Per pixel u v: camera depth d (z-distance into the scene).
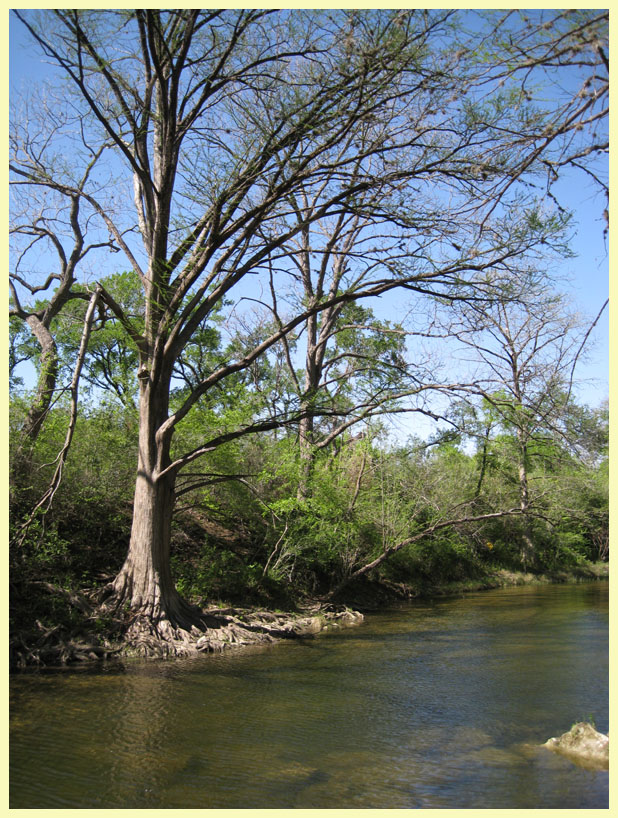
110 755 7.79
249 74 14.49
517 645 15.88
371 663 13.76
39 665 12.46
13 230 19.48
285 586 21.25
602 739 8.12
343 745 8.34
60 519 17.16
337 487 23.20
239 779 7.10
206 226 15.10
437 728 9.12
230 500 21.50
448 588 30.83
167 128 15.17
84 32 13.11
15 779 7.00
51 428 18.30
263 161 14.34
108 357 28.80
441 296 15.21
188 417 20.38
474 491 28.09
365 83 13.08
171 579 15.42
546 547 39.78
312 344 27.94
